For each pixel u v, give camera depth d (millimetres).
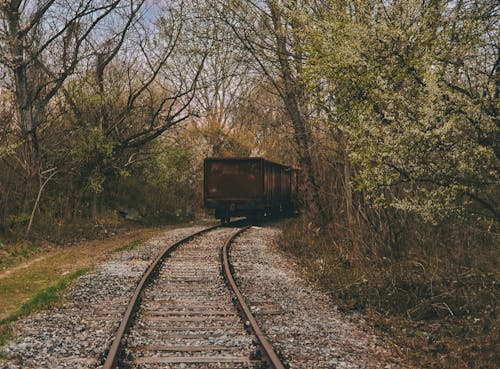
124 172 27750
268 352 6805
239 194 31328
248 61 19094
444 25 9586
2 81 24359
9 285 13656
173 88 35844
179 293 11633
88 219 27516
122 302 10758
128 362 6719
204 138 42625
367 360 7352
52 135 26422
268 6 17031
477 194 9578
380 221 14250
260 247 20641
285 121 21438
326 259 15602
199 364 6742
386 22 9383
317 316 10016
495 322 9156
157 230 29641
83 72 26328
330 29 10008
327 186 19859
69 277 14023
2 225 20969
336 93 11008
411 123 8992
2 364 6805
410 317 10172
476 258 11898
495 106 8672
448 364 7660
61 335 8250
